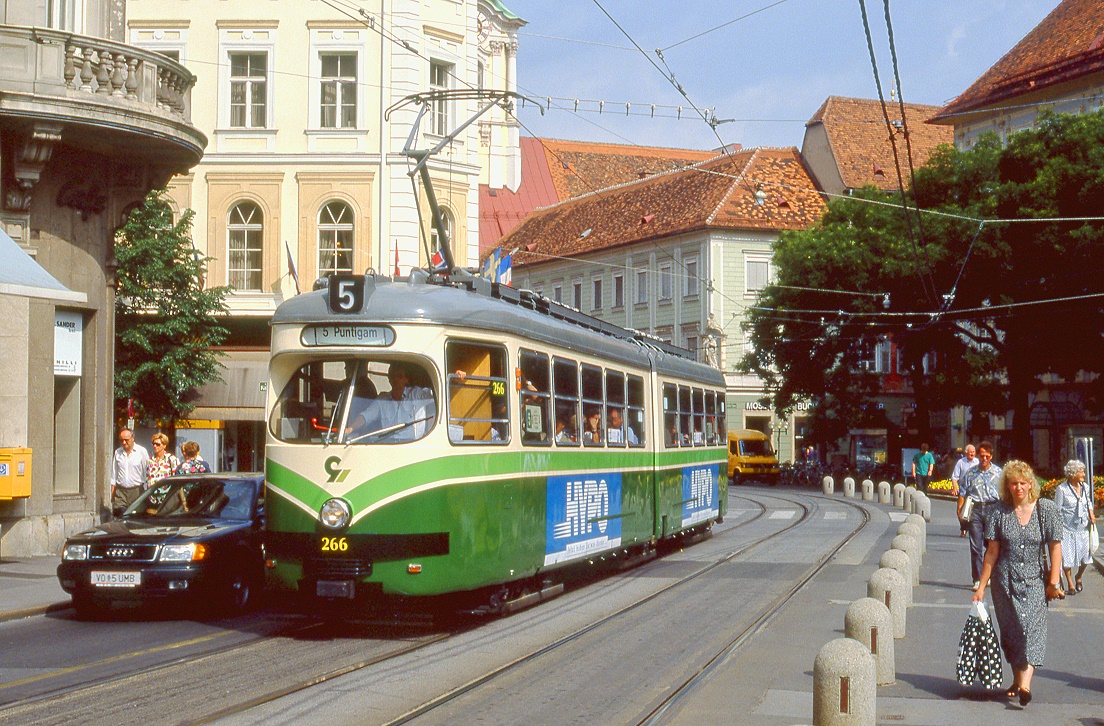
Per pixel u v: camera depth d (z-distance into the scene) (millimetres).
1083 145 44281
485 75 45531
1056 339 45344
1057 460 57438
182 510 15625
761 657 12148
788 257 53781
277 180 37031
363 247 36844
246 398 35844
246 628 13867
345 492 12680
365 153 36844
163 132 20938
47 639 13148
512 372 14312
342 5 36969
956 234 45312
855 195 53719
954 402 52438
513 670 11367
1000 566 10281
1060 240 43750
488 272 36344
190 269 33594
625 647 12672
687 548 24453
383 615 14742
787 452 70750
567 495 16109
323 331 13070
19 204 20500
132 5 37125
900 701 10344
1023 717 9742
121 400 33125
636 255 73500
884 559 16562
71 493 21734
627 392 19328
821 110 75812
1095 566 22203
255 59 37375
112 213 22656
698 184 73062
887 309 51719
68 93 19719
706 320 68000
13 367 19969
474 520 13258
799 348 55250
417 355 12914
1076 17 59062
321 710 9523
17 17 21500
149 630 13789
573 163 89375
